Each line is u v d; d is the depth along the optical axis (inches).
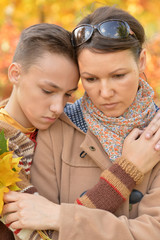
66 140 58.2
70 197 56.7
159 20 148.9
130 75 50.3
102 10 53.1
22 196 50.4
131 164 52.2
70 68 52.3
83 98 58.2
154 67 116.6
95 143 56.3
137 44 50.8
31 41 52.9
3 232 56.6
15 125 57.4
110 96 50.5
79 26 50.9
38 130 58.9
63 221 48.0
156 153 53.1
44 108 53.6
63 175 57.0
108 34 48.2
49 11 147.3
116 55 48.1
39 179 57.3
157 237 49.9
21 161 55.2
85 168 57.5
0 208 47.8
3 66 130.3
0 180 49.2
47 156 57.7
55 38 51.8
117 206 51.4
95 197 50.8
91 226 48.4
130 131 56.1
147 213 53.2
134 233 49.6
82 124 59.6
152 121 55.1
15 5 146.5
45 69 51.3
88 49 48.8
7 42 132.5
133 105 55.9
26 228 49.6
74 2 144.1
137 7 146.6
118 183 51.1
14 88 57.0
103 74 49.1
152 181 56.8
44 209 49.3
